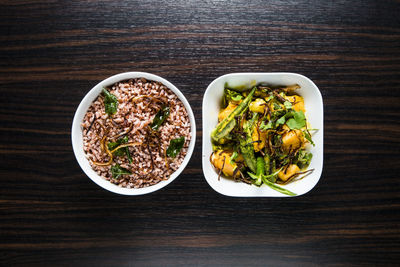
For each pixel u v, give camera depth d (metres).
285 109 0.49
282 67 0.55
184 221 0.56
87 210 0.57
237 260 0.57
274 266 0.57
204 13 0.55
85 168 0.49
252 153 0.49
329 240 0.57
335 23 0.56
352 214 0.57
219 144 0.51
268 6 0.55
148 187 0.50
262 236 0.56
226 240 0.56
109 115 0.49
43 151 0.56
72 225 0.57
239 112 0.50
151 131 0.48
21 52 0.56
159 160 0.49
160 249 0.57
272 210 0.57
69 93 0.56
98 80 0.56
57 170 0.56
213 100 0.51
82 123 0.49
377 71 0.56
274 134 0.49
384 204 0.57
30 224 0.57
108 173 0.50
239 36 0.55
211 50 0.55
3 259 0.57
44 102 0.56
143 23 0.55
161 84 0.51
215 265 0.57
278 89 0.51
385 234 0.57
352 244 0.57
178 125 0.50
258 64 0.55
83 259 0.57
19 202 0.57
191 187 0.56
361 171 0.56
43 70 0.56
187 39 0.55
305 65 0.56
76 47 0.56
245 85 0.51
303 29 0.56
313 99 0.50
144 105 0.49
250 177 0.51
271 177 0.50
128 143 0.48
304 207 0.57
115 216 0.57
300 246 0.57
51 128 0.56
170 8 0.55
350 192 0.56
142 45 0.55
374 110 0.56
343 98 0.56
